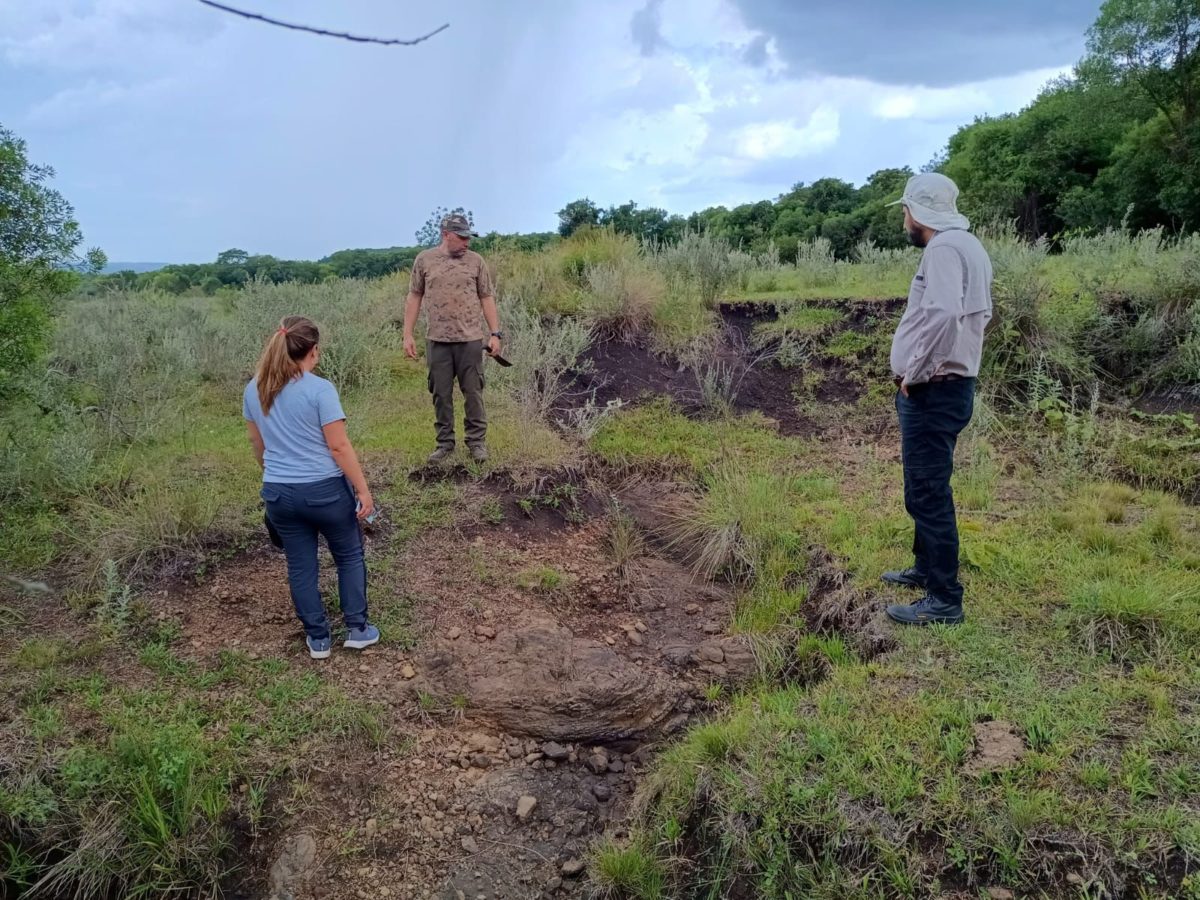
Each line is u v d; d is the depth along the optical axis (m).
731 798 3.57
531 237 13.61
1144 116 25.44
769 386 8.86
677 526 6.48
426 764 4.25
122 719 4.09
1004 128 31.80
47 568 5.26
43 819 3.60
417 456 6.83
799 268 12.33
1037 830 3.15
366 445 7.16
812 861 3.31
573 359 8.97
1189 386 7.75
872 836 3.26
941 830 3.22
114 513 5.61
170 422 7.64
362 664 4.69
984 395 7.75
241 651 4.68
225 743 4.07
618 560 6.02
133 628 4.77
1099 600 4.32
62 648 4.54
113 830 3.66
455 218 6.20
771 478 6.66
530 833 4.02
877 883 3.16
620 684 4.69
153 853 3.68
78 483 6.11
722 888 3.43
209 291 17.38
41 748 3.88
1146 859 3.02
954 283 3.89
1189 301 8.31
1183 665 3.97
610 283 9.98
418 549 5.70
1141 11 23.17
